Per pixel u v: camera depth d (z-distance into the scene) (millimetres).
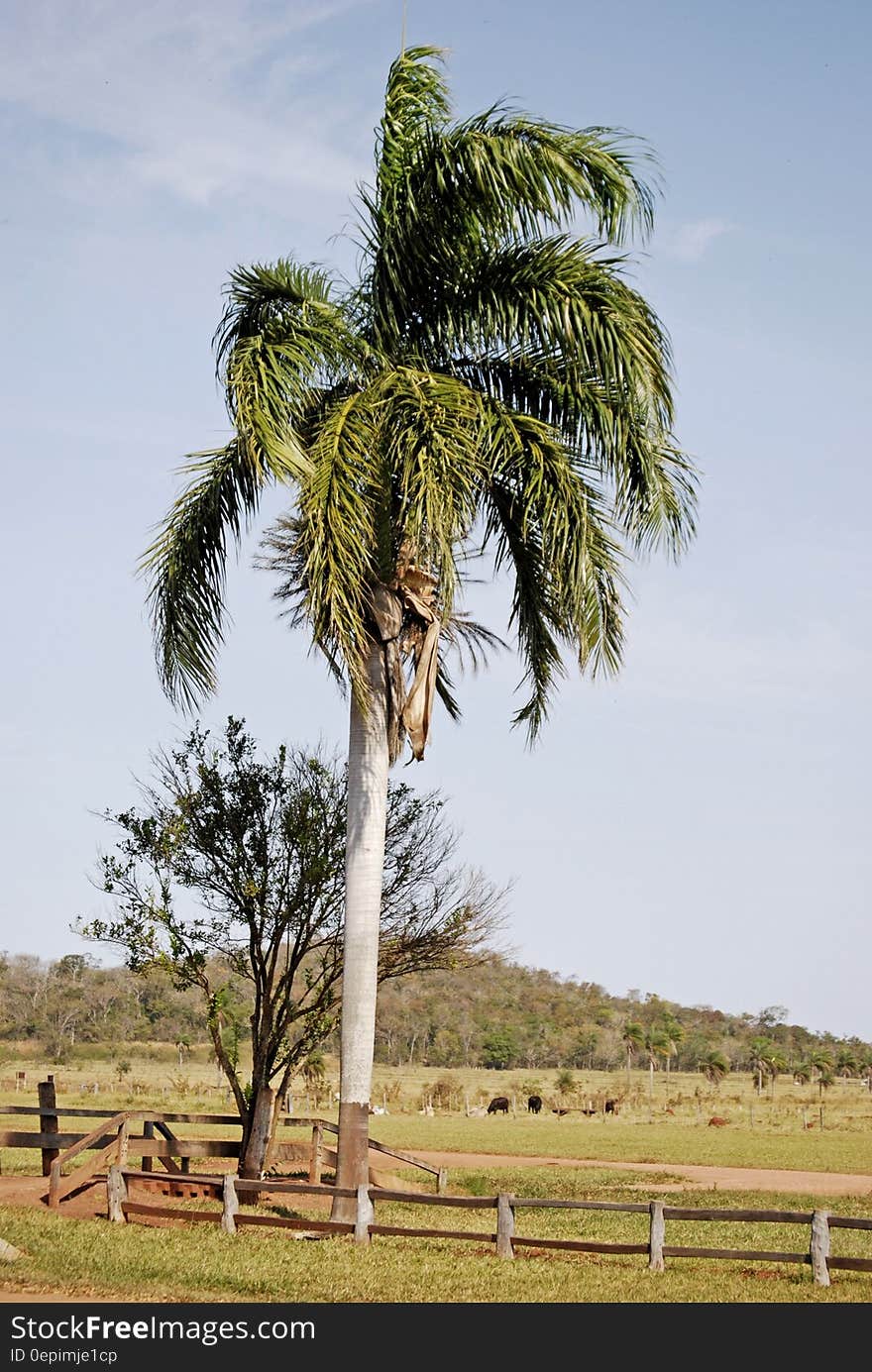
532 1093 89000
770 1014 184875
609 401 17812
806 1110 78312
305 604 17266
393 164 18406
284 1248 15547
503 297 17906
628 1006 170875
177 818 22234
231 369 17250
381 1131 51188
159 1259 14477
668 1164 37562
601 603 18000
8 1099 54406
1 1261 13906
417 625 18891
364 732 18312
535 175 17250
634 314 17531
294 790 22844
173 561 18641
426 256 18109
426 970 24203
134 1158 26719
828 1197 27406
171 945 21875
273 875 22344
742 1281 14523
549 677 19844
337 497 16344
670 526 18109
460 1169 32562
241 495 18750
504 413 17656
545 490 17281
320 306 18375
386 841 23750
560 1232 19891
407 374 17234
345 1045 17922
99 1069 95562
